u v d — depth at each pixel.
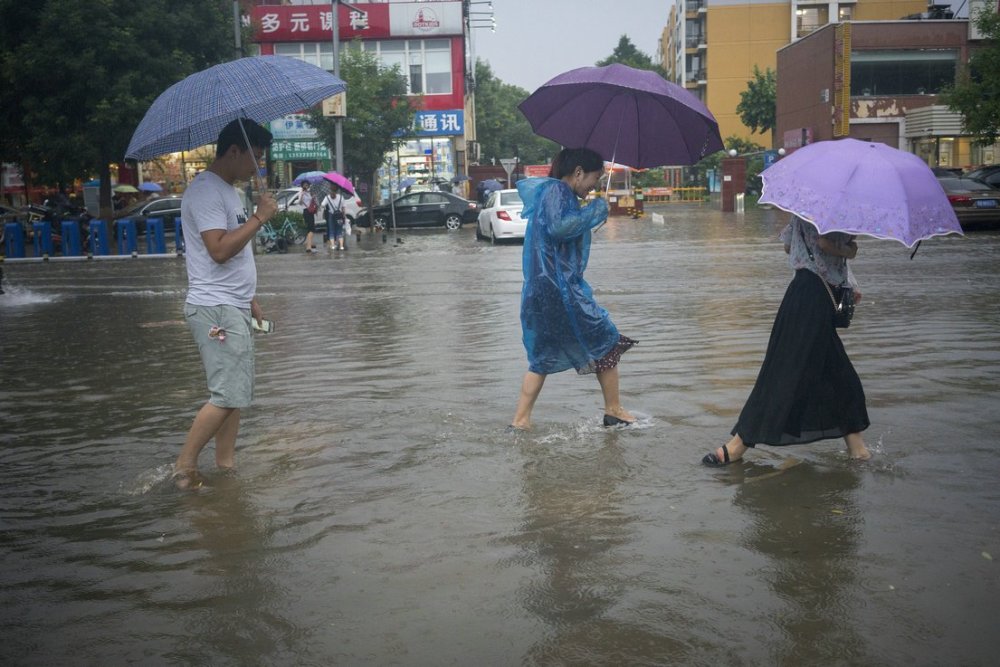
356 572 3.71
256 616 3.35
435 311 11.89
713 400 6.40
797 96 51.88
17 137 30.17
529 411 5.80
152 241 26.36
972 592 3.41
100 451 5.61
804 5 80.31
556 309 5.61
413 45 50.28
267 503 4.56
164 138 5.05
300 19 49.72
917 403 6.14
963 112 32.66
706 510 4.32
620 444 5.41
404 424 5.99
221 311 4.94
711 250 21.38
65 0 27.94
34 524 4.36
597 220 5.52
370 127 38.41
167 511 4.49
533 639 3.13
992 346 8.16
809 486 4.62
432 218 37.62
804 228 4.92
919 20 48.66
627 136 5.85
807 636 3.11
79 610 3.44
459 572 3.69
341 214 25.70
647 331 9.48
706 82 82.62
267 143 5.04
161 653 3.10
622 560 3.76
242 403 5.02
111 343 10.12
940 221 4.49
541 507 4.41
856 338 8.73
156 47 29.41
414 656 3.04
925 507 4.29
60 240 30.52
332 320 11.31
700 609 3.32
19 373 8.39
